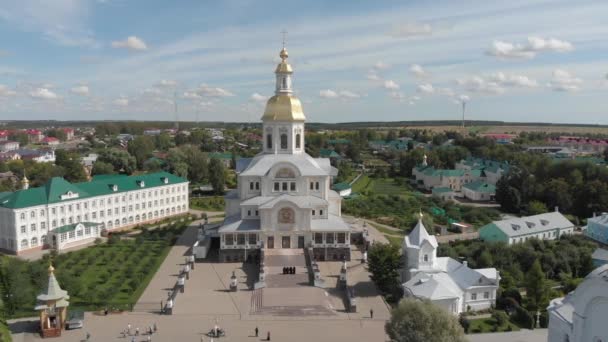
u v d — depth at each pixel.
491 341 82.12
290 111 140.00
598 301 57.59
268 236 127.75
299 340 83.31
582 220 176.12
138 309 96.38
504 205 198.00
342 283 107.38
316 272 109.69
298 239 128.38
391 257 104.25
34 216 140.25
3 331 79.19
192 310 96.00
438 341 67.62
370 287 108.38
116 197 164.75
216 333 85.19
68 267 122.62
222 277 114.75
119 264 124.62
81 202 152.75
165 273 118.06
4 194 151.50
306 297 101.31
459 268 101.25
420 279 95.00
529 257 116.75
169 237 148.00
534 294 94.25
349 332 86.62
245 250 125.50
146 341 82.56
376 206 196.25
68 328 87.44
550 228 149.62
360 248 138.62
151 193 177.25
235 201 140.50
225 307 97.62
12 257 129.00
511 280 105.81
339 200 142.75
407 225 167.62
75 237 145.75
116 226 165.12
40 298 85.00
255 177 136.25
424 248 100.69
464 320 87.56
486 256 114.19
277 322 90.81
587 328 59.53
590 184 182.88
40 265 109.19
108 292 101.75
